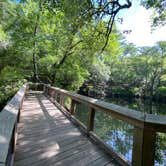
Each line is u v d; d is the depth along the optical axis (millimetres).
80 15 5980
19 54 13094
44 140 3119
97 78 22172
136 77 33281
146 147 1790
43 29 12688
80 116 7434
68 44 11922
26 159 2377
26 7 12391
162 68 27859
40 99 8609
